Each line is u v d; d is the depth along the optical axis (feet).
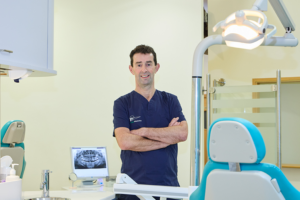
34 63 5.41
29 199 6.89
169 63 11.13
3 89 12.60
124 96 8.40
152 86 8.34
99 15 12.01
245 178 3.57
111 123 11.62
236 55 16.67
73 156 9.09
